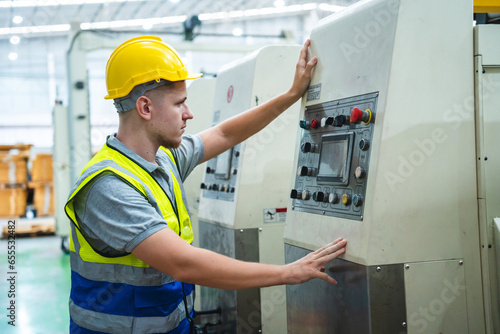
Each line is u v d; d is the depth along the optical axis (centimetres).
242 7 1258
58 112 777
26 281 581
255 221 274
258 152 275
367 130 162
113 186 138
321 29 196
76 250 151
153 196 146
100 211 138
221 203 294
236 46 727
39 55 1616
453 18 163
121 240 134
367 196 157
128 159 149
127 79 146
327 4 1082
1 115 1605
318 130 191
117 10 1294
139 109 146
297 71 199
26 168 998
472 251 166
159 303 148
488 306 166
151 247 132
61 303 486
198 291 394
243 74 285
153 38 153
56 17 1303
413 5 157
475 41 166
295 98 199
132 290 145
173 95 149
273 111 195
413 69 158
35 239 902
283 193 280
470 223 166
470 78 166
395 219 157
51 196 1002
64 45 1633
